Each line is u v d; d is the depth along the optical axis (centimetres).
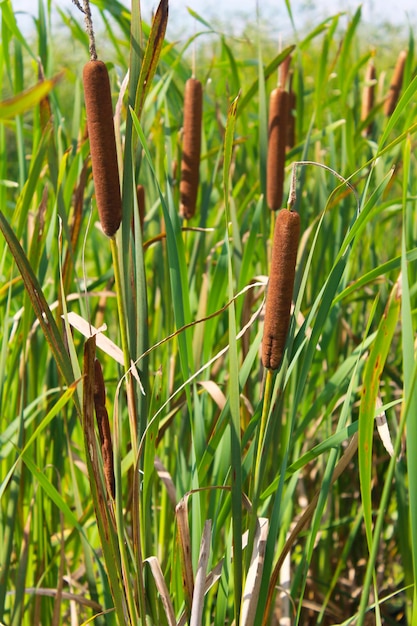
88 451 235
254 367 295
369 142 316
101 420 242
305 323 241
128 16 307
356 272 324
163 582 248
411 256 246
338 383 260
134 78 235
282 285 232
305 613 315
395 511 325
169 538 276
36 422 279
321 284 314
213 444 254
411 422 226
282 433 296
